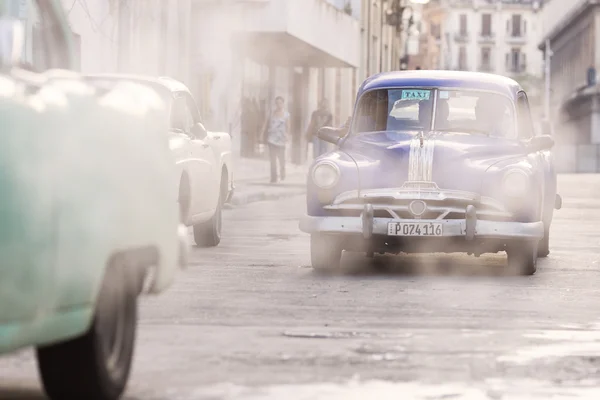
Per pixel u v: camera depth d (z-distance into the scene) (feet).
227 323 32.65
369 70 241.55
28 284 17.69
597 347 29.66
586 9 381.19
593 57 370.94
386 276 45.37
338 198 45.14
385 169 45.24
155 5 110.83
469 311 35.86
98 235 19.33
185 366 26.18
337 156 46.34
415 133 48.06
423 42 362.94
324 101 139.54
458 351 28.73
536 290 41.57
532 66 617.21
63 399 20.75
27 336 17.98
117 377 21.33
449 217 44.73
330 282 43.14
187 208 51.26
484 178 44.73
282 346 29.01
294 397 23.22
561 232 71.41
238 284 42.06
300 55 161.58
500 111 48.75
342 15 166.30
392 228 44.47
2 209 17.21
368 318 34.06
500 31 615.98
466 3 615.16
